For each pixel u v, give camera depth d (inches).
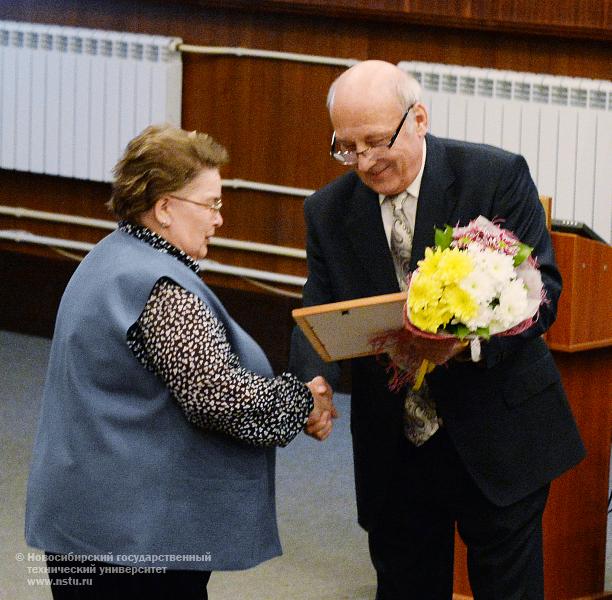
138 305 135.0
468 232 139.1
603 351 192.2
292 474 259.3
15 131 327.3
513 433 157.2
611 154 270.2
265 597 206.2
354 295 159.5
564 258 179.5
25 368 322.3
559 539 193.9
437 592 174.4
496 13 272.5
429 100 280.1
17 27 322.0
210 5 302.4
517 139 275.7
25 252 344.8
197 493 137.6
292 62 301.0
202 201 139.2
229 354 136.9
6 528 229.5
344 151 149.2
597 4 264.5
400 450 165.0
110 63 313.6
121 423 136.3
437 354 138.9
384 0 281.4
